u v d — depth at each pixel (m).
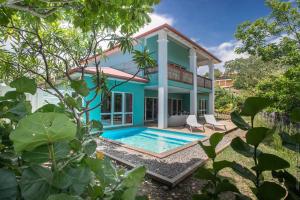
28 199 0.66
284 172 0.99
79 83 1.62
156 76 13.25
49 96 5.85
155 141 9.34
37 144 0.67
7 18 2.97
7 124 1.01
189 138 9.94
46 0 2.38
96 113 10.74
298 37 10.28
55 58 4.20
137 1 2.83
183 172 4.28
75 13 3.31
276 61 10.81
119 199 0.83
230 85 35.56
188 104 20.88
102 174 0.87
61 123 0.64
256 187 0.98
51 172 0.73
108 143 7.56
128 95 13.05
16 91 1.12
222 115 22.22
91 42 3.85
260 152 0.99
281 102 7.84
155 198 3.29
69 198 0.64
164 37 12.39
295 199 0.87
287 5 10.04
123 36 3.76
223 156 5.75
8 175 0.68
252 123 1.02
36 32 3.28
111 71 13.01
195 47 15.43
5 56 3.76
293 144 1.03
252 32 11.30
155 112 17.20
